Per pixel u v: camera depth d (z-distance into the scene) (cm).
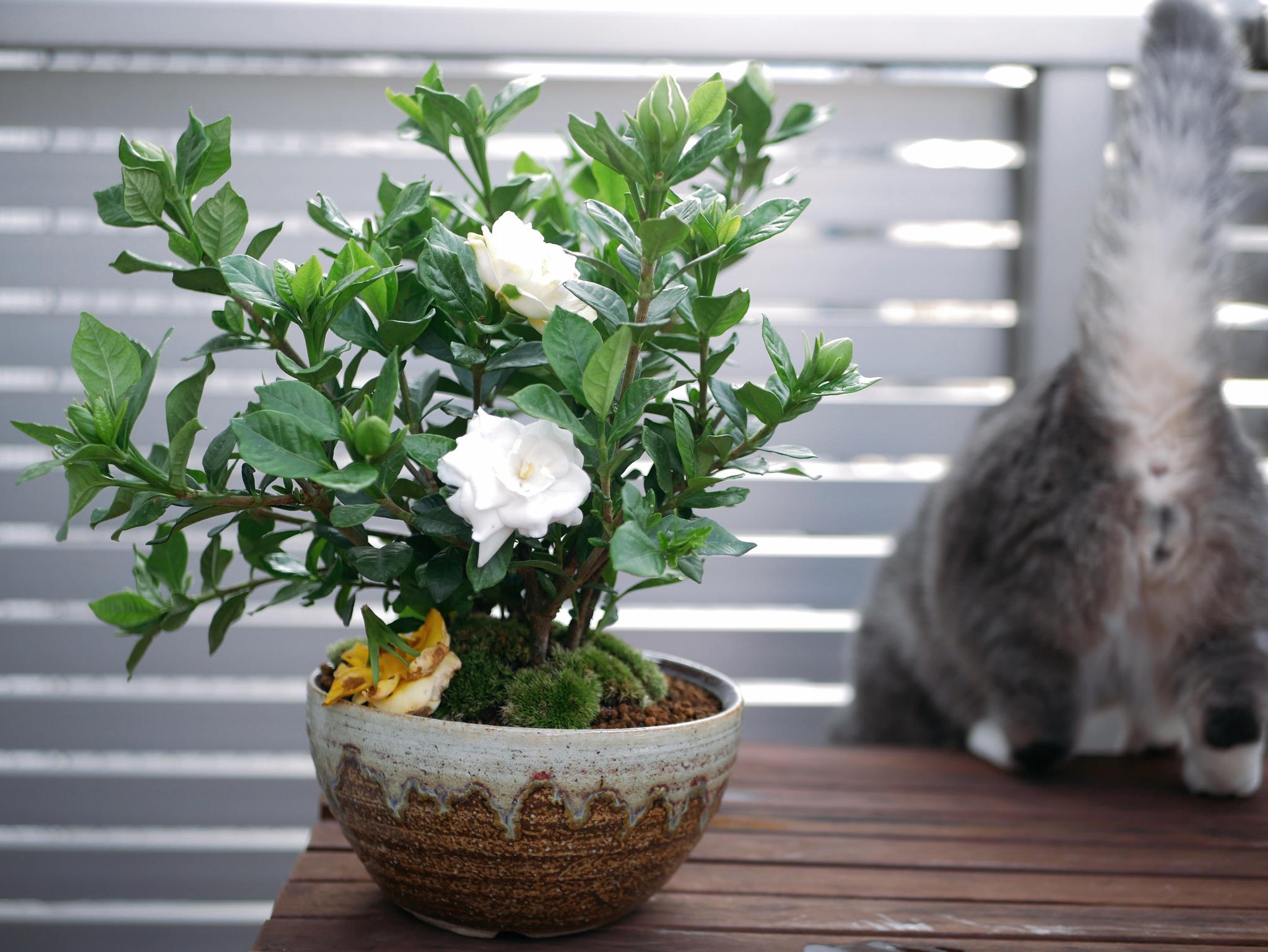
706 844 90
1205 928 76
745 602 157
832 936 74
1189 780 103
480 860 64
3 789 151
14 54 140
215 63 143
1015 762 107
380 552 64
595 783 63
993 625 104
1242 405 148
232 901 156
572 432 56
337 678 66
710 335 62
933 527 112
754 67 83
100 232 145
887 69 145
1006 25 138
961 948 72
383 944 70
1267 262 147
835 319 152
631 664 77
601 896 67
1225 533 98
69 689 150
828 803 100
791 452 65
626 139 62
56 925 155
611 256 69
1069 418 100
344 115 145
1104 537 99
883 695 129
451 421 81
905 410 155
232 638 151
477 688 68
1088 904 80
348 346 64
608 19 136
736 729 71
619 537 53
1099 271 100
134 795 152
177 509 135
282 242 146
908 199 150
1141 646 105
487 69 144
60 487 146
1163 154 99
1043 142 141
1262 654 99
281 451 54
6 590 147
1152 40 102
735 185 89
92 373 58
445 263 64
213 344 63
